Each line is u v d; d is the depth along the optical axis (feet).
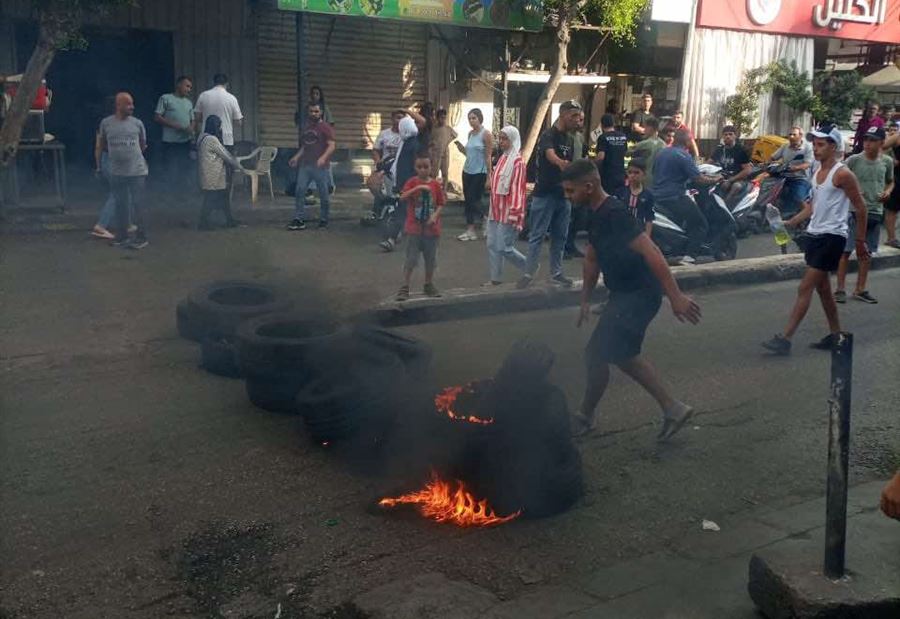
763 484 16.56
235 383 21.09
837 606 10.92
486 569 13.24
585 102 60.44
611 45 58.23
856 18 64.49
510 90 57.47
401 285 30.81
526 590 12.67
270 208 43.29
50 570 12.77
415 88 54.13
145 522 14.29
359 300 28.40
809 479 16.85
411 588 12.32
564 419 14.96
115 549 13.42
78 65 46.34
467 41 54.08
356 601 12.08
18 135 32.30
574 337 26.23
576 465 15.23
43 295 27.81
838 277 32.42
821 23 63.16
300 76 45.50
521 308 29.55
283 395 18.93
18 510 14.46
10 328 24.40
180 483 15.70
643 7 54.19
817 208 24.36
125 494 15.20
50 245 34.94
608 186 36.29
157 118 43.45
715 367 23.79
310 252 36.27
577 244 42.24
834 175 23.89
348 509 15.01
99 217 37.93
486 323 27.84
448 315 28.17
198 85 48.11
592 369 18.17
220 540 13.84
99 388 20.34
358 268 33.71
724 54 60.44
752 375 23.18
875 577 11.43
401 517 14.78
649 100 56.34
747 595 12.39
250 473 16.22
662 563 13.41
